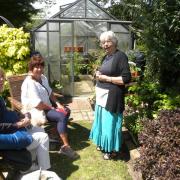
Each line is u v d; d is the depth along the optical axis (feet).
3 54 13.66
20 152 7.41
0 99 7.93
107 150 9.30
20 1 23.25
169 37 10.91
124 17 17.57
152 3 11.00
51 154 9.71
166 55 10.77
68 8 17.43
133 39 16.92
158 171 6.69
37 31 16.85
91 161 9.31
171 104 9.73
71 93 16.71
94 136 9.62
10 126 7.57
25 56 13.80
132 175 8.45
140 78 12.91
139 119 9.81
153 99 10.43
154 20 10.81
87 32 17.49
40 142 8.02
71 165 9.09
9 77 10.91
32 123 9.13
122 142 9.79
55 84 16.89
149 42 11.12
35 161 8.13
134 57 14.34
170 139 7.12
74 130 11.64
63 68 16.72
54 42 16.61
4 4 22.62
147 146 7.52
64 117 9.62
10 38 13.87
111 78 8.71
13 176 7.66
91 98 15.66
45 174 6.31
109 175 8.57
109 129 9.08
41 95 9.66
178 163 6.49
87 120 12.85
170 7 10.38
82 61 17.61
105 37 8.71
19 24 23.61
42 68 9.61
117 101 8.85
